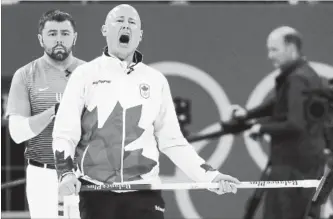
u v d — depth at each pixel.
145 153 14.36
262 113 21.83
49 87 18.08
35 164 17.78
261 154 21.92
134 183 14.12
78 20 21.70
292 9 22.06
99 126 14.17
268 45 22.00
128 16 14.72
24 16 21.50
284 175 21.36
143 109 14.38
